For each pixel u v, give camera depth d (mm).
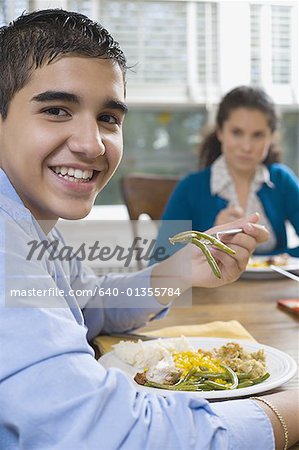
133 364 1080
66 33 842
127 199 2613
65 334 743
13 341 713
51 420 692
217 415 768
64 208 872
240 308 1553
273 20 3627
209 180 2543
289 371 1013
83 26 865
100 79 837
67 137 833
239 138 2434
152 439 710
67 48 825
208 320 1446
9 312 729
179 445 716
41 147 831
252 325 1396
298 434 831
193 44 3598
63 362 719
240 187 2535
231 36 3615
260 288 1777
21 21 880
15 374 707
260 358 1079
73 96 823
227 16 3592
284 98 3697
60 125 832
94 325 1312
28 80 833
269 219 2551
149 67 3576
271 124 2461
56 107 830
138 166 3713
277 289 1762
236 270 1218
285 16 3635
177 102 3580
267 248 2529
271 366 1063
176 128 3715
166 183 2654
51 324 740
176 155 3738
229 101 2453
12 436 752
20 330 721
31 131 833
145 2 3527
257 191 2568
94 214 3576
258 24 3623
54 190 864
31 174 856
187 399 756
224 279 1229
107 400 715
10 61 851
